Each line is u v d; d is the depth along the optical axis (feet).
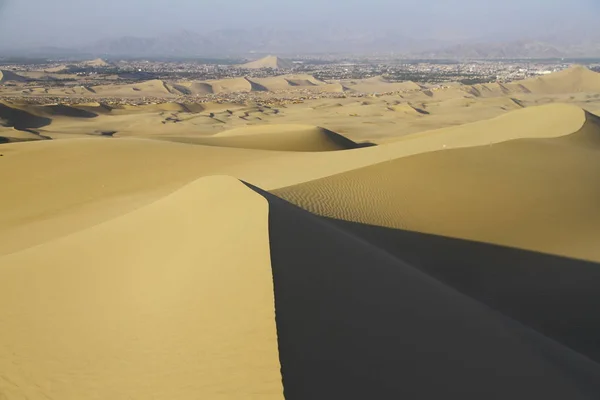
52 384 24.02
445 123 270.46
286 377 19.11
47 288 34.78
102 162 103.96
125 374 22.75
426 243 54.60
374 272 31.32
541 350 31.35
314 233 33.42
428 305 30.09
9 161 105.09
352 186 67.72
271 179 83.20
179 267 31.04
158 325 25.25
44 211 78.79
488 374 25.39
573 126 124.57
